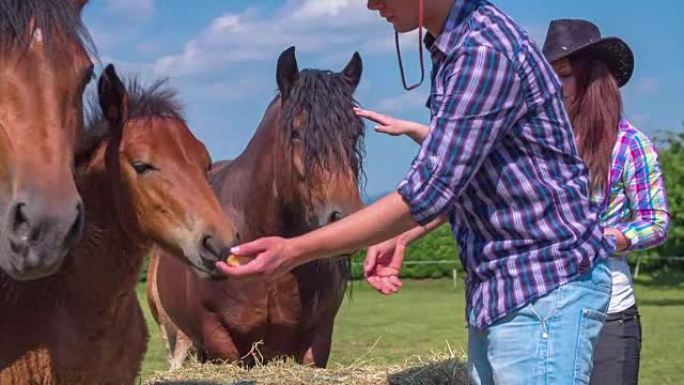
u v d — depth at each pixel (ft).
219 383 15.87
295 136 16.40
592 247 8.20
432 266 91.56
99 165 12.16
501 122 7.84
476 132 7.76
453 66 7.99
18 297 11.42
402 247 10.35
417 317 57.21
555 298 8.05
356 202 16.08
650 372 33.37
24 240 9.43
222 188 18.26
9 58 9.81
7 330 11.44
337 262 17.60
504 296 8.18
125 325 12.56
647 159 11.53
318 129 16.19
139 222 11.84
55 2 10.20
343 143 16.22
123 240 12.17
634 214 11.53
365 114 11.07
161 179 11.65
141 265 12.45
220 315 17.38
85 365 11.92
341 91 16.65
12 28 9.85
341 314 59.62
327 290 17.54
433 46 8.34
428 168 7.79
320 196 16.01
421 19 8.21
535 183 8.09
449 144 7.77
